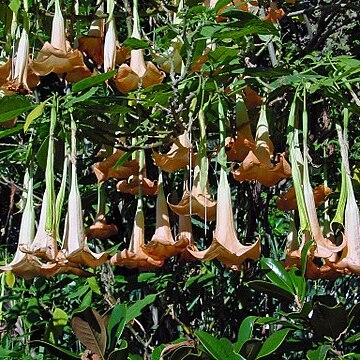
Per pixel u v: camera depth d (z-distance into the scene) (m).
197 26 2.05
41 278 2.85
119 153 2.23
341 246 1.95
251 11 2.38
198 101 2.06
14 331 3.04
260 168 2.08
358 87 2.33
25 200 2.09
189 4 2.30
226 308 2.78
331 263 1.98
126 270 3.00
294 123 2.02
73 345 2.96
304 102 1.98
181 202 2.07
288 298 2.17
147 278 2.60
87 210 2.80
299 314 2.04
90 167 2.77
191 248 2.17
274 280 2.17
